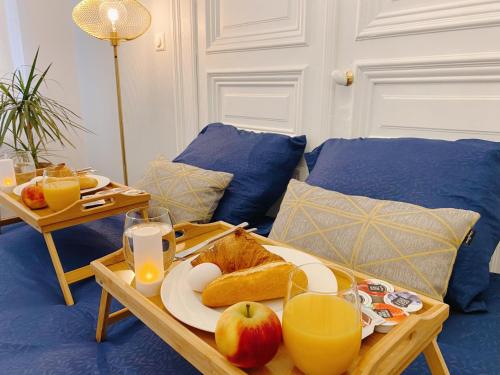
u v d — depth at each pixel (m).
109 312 0.95
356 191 1.10
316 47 1.48
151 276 0.78
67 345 0.87
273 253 0.84
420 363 0.78
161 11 2.08
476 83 1.13
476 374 0.73
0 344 0.86
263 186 1.49
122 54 2.43
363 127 1.40
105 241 1.41
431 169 1.03
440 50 1.18
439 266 0.84
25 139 2.48
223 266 0.80
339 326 0.52
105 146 2.80
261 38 1.67
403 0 1.24
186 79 2.05
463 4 1.12
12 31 2.49
